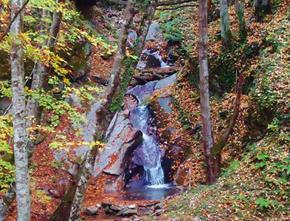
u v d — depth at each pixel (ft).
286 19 45.03
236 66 46.03
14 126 18.34
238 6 48.34
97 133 22.29
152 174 45.62
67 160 41.09
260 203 26.17
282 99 34.09
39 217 34.37
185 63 56.34
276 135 31.63
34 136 26.05
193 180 39.70
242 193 27.78
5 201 26.55
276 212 25.76
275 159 29.40
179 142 46.37
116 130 47.67
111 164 44.37
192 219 25.84
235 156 37.45
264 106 35.58
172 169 44.57
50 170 39.86
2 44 22.57
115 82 22.09
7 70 40.78
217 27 55.72
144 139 48.60
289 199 26.53
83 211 35.55
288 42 40.88
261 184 28.12
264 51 42.34
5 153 27.58
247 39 46.73
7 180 25.90
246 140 37.40
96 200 38.83
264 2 50.01
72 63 49.39
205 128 35.19
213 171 34.65
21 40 18.78
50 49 25.95
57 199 37.32
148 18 23.32
